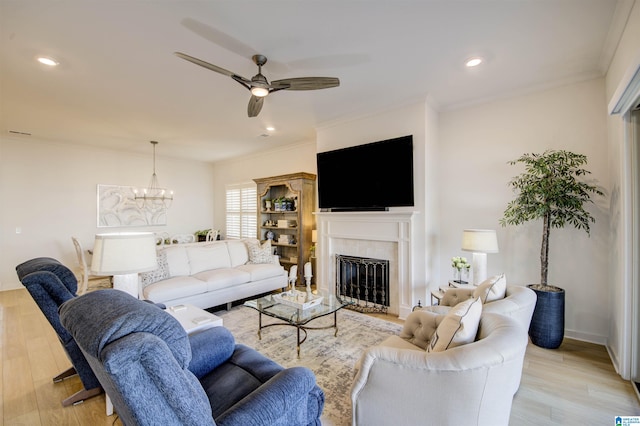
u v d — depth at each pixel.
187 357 0.93
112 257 1.81
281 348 2.82
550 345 2.74
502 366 1.25
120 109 3.73
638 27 1.84
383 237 3.81
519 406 1.99
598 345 2.83
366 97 3.41
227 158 7.17
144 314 0.88
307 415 1.40
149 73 2.79
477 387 1.23
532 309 2.13
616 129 2.49
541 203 2.76
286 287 4.81
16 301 4.37
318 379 2.30
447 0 1.86
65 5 1.86
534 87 3.12
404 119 3.62
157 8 1.91
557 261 3.06
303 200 5.38
